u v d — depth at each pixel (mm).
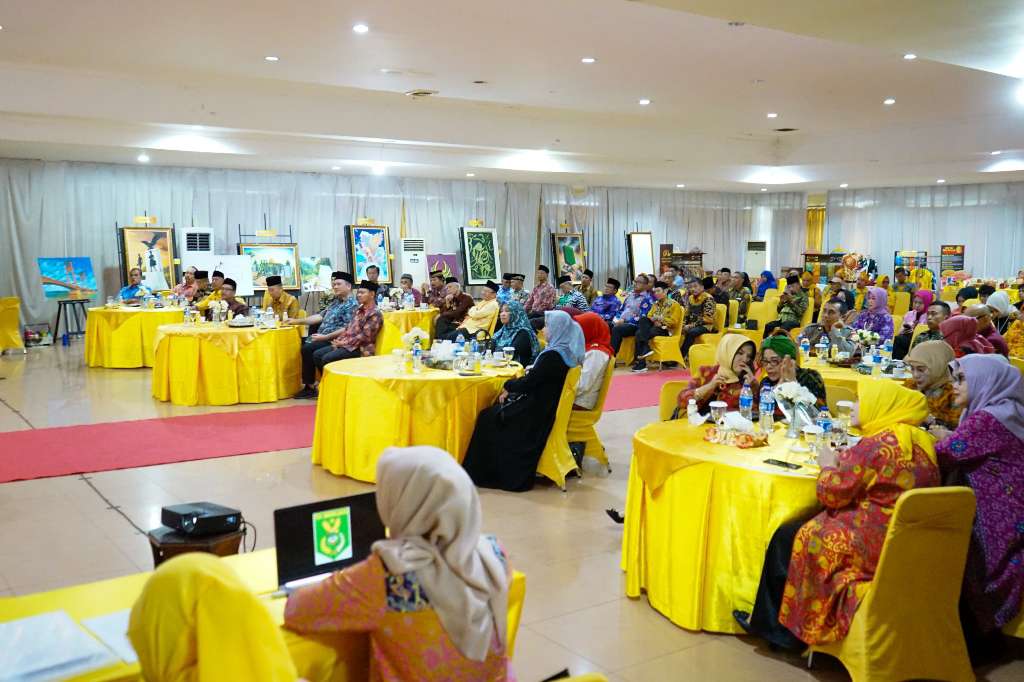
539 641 3611
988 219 17672
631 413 8758
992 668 3465
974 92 11273
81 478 5941
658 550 3896
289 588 2340
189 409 8414
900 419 3539
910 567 3078
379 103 12695
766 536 3555
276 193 15359
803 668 3406
